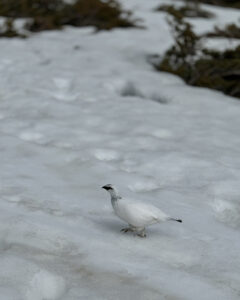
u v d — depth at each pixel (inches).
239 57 963.3
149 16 1494.8
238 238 386.3
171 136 636.1
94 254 337.1
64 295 291.9
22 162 514.0
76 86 858.1
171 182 500.7
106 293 295.1
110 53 1093.1
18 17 1518.2
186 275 318.7
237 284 315.3
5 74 916.6
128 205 350.9
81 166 515.8
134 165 533.6
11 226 360.8
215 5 1872.5
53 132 625.3
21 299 284.2
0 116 692.1
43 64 1005.2
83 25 1419.8
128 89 887.7
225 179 505.0
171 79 927.7
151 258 341.1
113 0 1441.9
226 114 746.8
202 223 408.2
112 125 665.0
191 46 975.0
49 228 362.0
